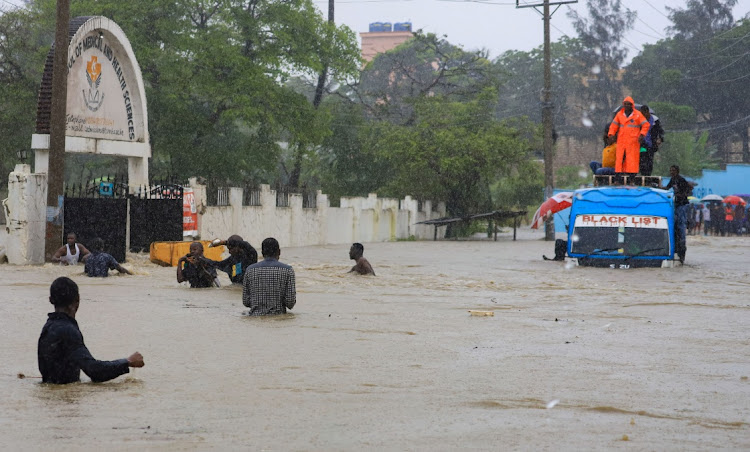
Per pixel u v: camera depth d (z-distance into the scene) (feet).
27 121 147.02
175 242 75.20
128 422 18.92
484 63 229.45
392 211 159.12
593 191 80.23
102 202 75.87
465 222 182.91
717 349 31.04
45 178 75.92
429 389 23.16
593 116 268.41
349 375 25.17
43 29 150.30
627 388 23.53
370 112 219.20
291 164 206.90
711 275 69.10
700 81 261.85
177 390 22.74
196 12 155.43
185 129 151.74
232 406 20.74
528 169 177.68
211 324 35.88
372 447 16.89
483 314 41.09
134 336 32.40
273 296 39.22
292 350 29.66
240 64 144.97
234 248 51.06
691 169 223.92
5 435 17.57
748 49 259.19
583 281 62.95
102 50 87.15
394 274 67.00
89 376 23.49
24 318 36.78
